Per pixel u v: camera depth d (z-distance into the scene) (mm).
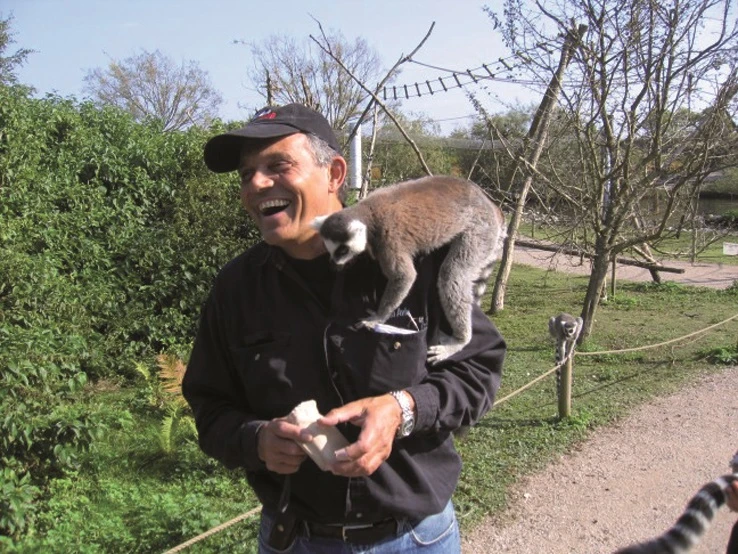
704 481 3160
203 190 5707
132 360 4945
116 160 5770
